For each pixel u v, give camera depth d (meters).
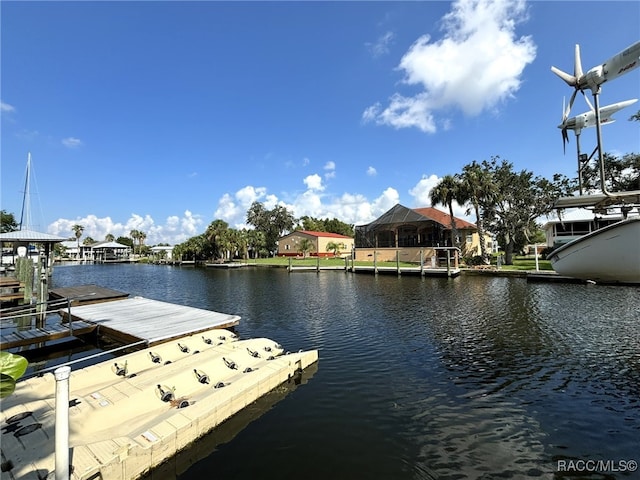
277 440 5.56
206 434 5.64
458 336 11.62
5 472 3.94
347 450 5.29
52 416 5.20
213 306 17.88
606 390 7.32
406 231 47.66
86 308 14.79
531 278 26.92
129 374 7.36
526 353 9.73
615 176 30.22
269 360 8.46
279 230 82.12
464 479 4.64
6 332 12.05
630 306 16.16
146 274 45.41
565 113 5.02
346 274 37.19
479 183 37.78
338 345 10.73
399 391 7.37
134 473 4.52
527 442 5.48
